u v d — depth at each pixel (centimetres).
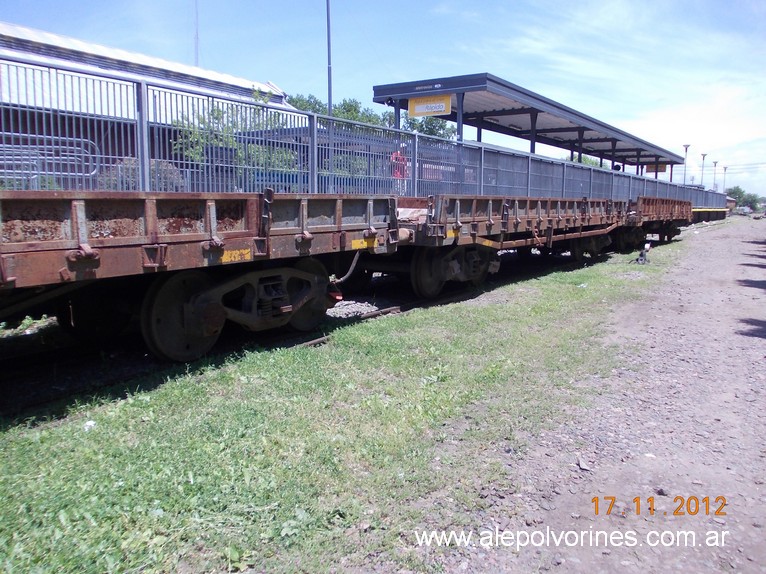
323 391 534
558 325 845
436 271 1027
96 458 392
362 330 753
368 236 777
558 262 1723
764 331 848
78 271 450
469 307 942
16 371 599
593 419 500
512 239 1252
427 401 519
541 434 465
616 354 702
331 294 781
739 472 417
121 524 323
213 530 322
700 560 319
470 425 477
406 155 957
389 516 346
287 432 442
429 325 809
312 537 323
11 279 407
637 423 497
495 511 358
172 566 296
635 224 1973
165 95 560
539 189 1507
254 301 660
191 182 590
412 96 2122
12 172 451
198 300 600
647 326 866
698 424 500
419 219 902
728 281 1381
